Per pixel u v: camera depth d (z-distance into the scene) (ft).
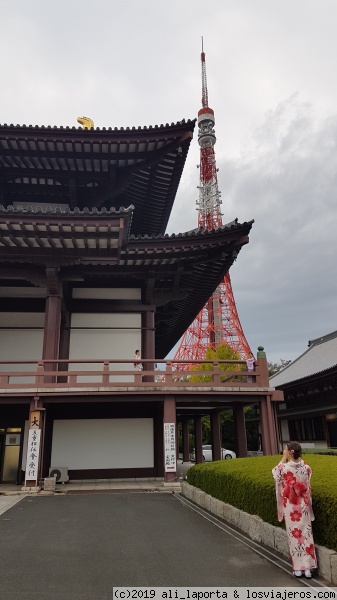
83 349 67.31
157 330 99.91
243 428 68.08
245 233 61.52
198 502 41.68
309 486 21.79
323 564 20.61
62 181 69.62
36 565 23.12
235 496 32.99
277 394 58.39
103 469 61.57
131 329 69.00
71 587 19.94
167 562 23.49
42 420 54.03
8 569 22.48
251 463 37.58
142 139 62.64
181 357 230.89
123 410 64.13
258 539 27.53
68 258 57.82
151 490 51.67
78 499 45.52
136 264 64.69
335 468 28.27
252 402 65.98
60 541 28.07
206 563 23.26
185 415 95.35
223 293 242.37
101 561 23.75
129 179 69.46
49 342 56.54
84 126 66.85
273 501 26.27
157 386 55.72
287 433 121.90
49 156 64.34
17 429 59.57
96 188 71.56
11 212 49.98
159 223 82.58
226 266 68.23
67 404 63.16
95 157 65.51
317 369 109.60
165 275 67.82
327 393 97.76
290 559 23.06
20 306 66.90
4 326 66.03
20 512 38.27
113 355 67.62
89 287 70.13
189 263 65.41
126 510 39.04
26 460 55.57
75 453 61.77
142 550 25.84
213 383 57.31
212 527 31.86
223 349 175.42
